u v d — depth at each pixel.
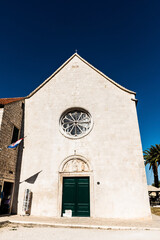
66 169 12.35
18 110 13.96
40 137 13.58
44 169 12.59
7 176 11.64
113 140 12.50
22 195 12.15
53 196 11.80
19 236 6.54
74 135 13.45
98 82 14.69
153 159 30.67
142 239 6.15
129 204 10.82
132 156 11.88
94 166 12.04
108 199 11.11
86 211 11.33
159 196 34.12
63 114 14.27
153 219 10.95
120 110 13.35
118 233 7.19
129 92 13.83
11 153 12.41
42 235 6.70
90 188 11.54
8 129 12.30
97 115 13.49
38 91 15.32
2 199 11.25
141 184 11.15
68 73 15.61
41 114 14.38
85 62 15.74
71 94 14.69
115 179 11.49
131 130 12.60
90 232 7.34
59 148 12.98
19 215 11.28
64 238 6.30
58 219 10.20
